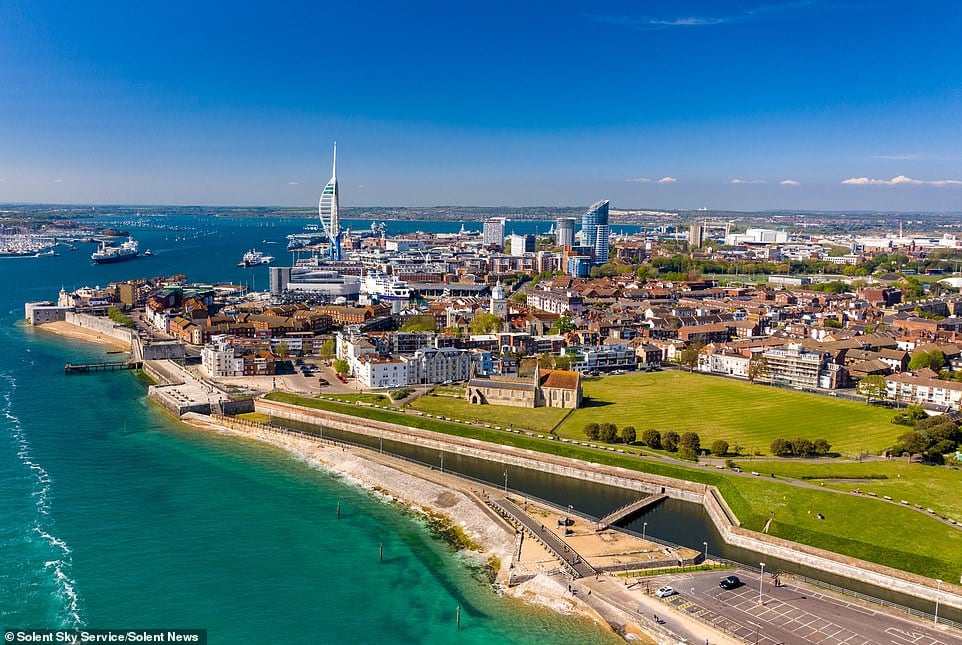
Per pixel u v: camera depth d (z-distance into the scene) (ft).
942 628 545.03
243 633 550.77
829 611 565.94
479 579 634.43
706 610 565.53
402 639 547.90
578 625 565.94
